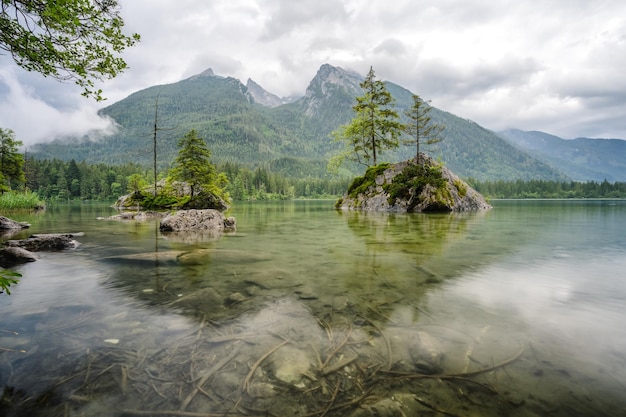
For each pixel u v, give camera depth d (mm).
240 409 1985
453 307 3793
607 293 4348
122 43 6719
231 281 4977
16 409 1955
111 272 5605
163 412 1948
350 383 2258
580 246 8461
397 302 3973
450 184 29812
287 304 3893
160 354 2625
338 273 5508
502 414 1946
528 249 7953
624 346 2795
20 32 5652
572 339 2932
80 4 5746
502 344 2828
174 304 3881
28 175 76375
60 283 4855
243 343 2832
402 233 11672
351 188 35812
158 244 9227
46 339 2895
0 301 3973
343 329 3141
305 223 16922
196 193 40438
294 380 2287
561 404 2027
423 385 2232
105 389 2158
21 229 14102
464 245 8703
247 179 136625
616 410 1968
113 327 3172
